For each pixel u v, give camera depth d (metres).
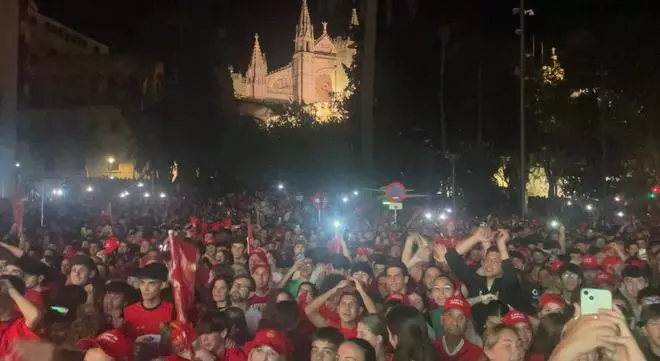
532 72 38.50
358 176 32.97
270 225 19.95
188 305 6.55
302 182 57.03
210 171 60.78
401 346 5.28
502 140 39.31
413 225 18.16
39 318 5.16
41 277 7.54
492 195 39.03
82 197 44.50
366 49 27.33
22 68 57.06
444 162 38.22
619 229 19.94
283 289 6.98
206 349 5.69
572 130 37.56
